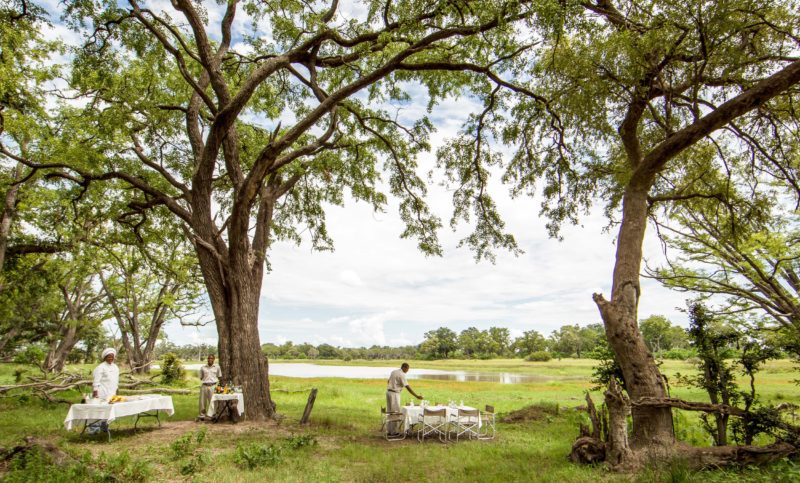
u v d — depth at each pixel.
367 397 21.27
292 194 17.33
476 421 10.25
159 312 31.67
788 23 8.95
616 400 6.95
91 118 12.70
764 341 7.95
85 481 5.71
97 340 54.88
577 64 9.04
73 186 15.38
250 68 15.30
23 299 25.55
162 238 17.92
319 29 11.48
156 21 12.24
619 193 12.75
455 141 14.22
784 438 7.00
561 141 12.22
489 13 9.25
